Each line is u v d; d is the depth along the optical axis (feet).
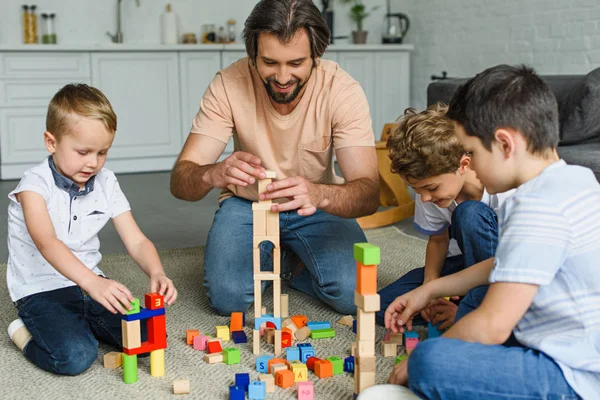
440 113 4.73
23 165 13.66
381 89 16.25
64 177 4.75
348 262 5.63
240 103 5.73
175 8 15.69
